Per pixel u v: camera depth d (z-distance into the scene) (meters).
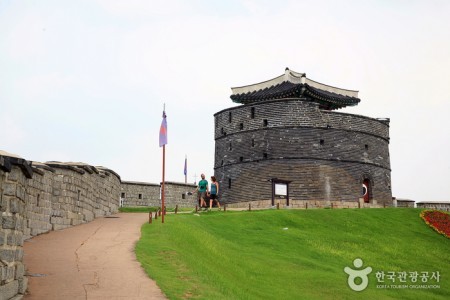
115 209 40.06
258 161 58.44
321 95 62.84
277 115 58.53
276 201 55.00
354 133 59.91
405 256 33.72
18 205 12.91
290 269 24.45
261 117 59.47
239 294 16.44
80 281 14.53
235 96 65.44
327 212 42.59
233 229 33.09
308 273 24.06
